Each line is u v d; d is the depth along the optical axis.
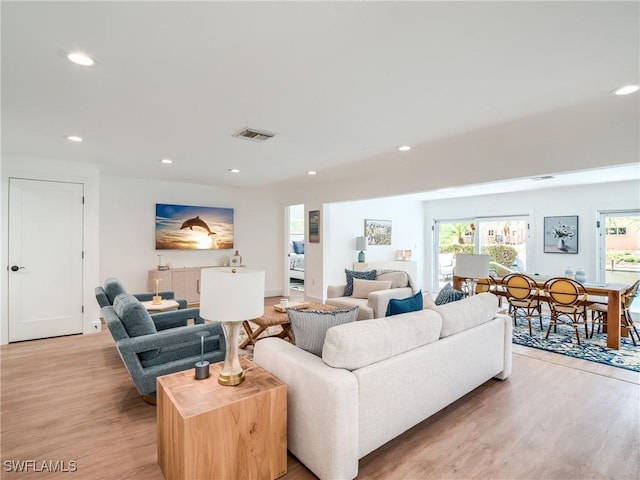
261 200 7.39
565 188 6.44
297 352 2.12
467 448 2.10
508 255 7.30
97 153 3.98
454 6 1.45
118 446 2.10
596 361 3.60
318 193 6.51
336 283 7.23
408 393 2.12
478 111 2.68
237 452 1.70
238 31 1.64
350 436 1.76
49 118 2.80
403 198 8.24
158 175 5.47
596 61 1.93
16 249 4.09
